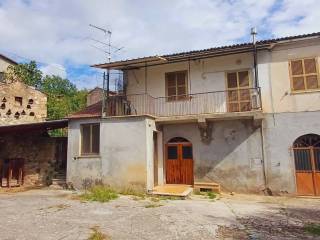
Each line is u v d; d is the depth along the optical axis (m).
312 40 13.05
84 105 38.91
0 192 14.24
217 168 13.88
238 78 14.15
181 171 14.65
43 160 17.05
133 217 8.90
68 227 7.76
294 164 12.82
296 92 13.05
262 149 13.26
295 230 7.62
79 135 14.90
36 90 22.98
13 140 16.64
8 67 26.38
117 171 13.73
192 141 14.48
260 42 13.09
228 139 13.86
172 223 8.22
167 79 15.36
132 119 13.80
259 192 13.09
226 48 13.59
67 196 12.63
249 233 7.33
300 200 11.95
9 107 20.80
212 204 11.03
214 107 14.27
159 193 12.55
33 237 6.92
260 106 12.98
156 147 14.91
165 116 14.70
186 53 14.39
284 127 13.05
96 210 9.86
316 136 12.71
